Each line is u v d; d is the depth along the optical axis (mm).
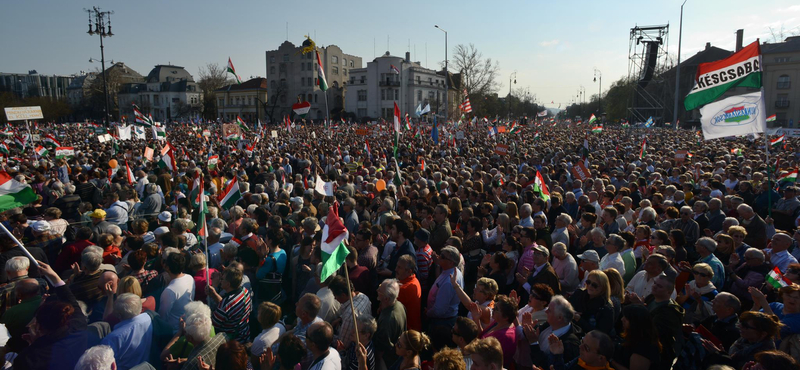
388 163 16766
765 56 58000
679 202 8852
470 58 64750
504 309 4109
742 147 21906
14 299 4551
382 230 7207
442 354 3182
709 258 5508
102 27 32969
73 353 3535
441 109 82438
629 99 67500
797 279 4422
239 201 9633
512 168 13438
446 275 5164
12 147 23250
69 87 132000
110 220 8266
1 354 3852
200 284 5129
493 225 8641
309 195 8734
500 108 95938
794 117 56594
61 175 12383
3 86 140750
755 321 3748
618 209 8156
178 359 3938
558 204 8711
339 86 93312
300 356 3572
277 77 89125
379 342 4309
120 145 24562
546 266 5215
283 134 35844
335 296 4578
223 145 26578
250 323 5430
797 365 3092
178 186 11758
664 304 4191
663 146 24562
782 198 9391
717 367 3252
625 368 3764
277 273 5785
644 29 58531
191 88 111500
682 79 66000
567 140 30688
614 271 4609
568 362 3805
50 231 6570
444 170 12852
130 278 4414
